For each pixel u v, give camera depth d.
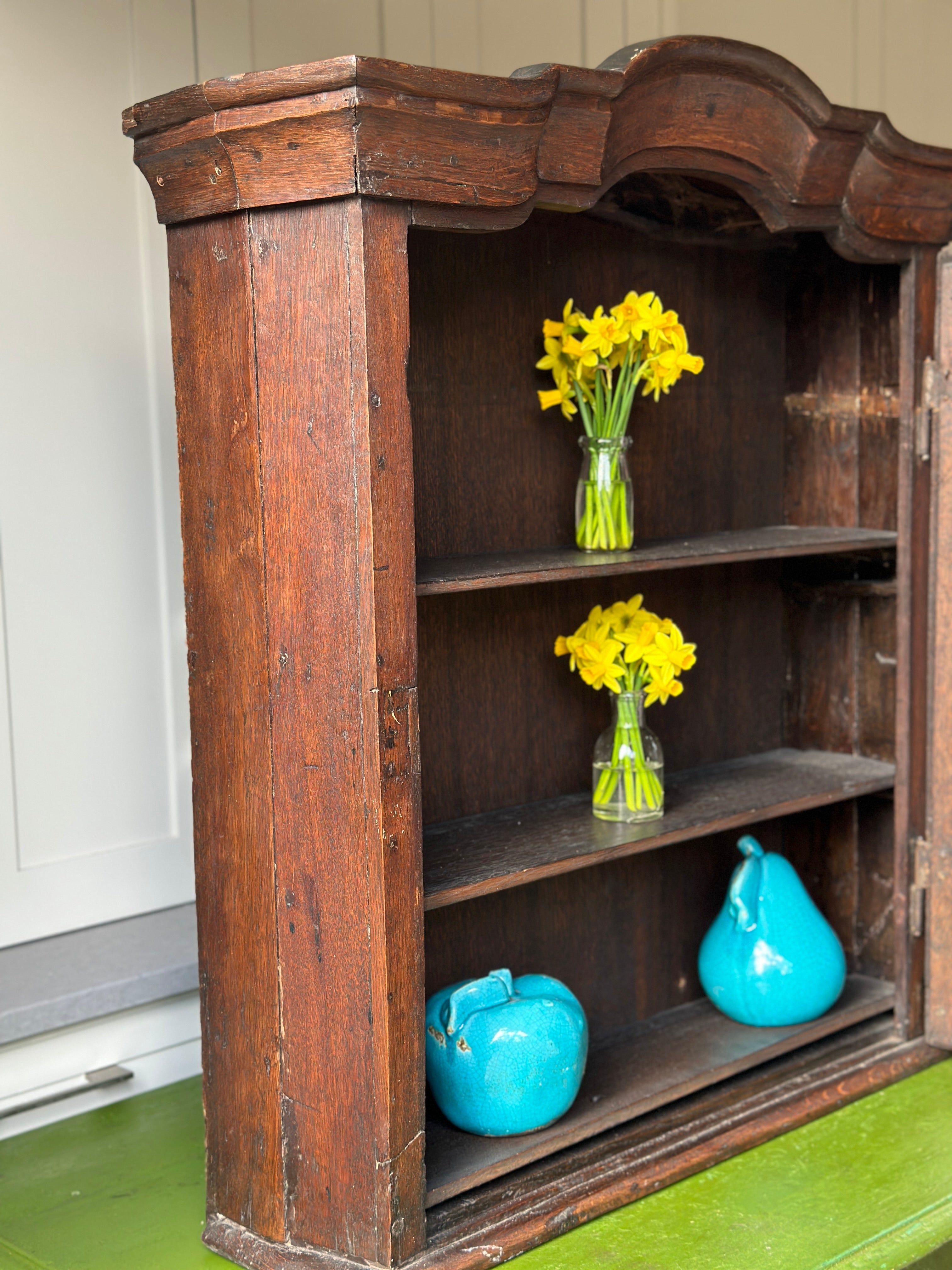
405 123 1.51
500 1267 1.72
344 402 1.55
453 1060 1.89
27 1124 2.10
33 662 2.15
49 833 2.20
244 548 1.67
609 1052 2.25
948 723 2.27
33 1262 1.75
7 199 2.07
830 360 2.49
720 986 2.33
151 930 2.27
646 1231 1.81
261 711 1.68
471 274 2.08
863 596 2.49
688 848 2.51
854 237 2.12
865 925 2.57
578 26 2.75
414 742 1.62
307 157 1.51
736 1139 2.04
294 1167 1.73
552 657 2.27
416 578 1.70
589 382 2.13
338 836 1.62
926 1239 1.78
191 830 2.38
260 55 2.33
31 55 2.08
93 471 2.20
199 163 1.60
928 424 2.24
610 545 2.11
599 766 2.14
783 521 2.60
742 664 2.56
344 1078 1.66
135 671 2.28
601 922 2.38
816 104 1.94
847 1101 2.20
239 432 1.65
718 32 2.99
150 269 2.24
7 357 2.09
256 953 1.73
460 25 2.56
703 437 2.44
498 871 1.84
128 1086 2.21
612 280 2.28
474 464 2.11
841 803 2.57
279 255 1.58
